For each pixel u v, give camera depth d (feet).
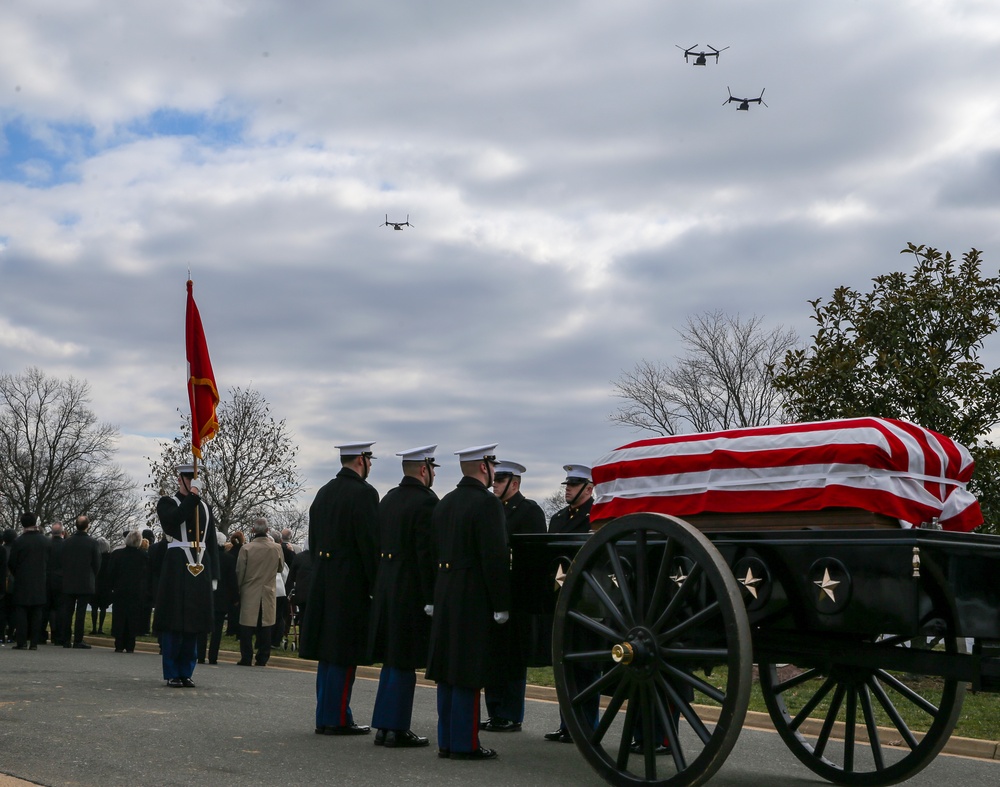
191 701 29.60
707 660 16.88
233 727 24.91
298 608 56.95
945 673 16.16
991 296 42.42
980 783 21.27
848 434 17.34
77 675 35.53
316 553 25.38
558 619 19.38
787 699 31.65
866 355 42.83
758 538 17.28
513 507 28.91
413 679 23.39
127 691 31.35
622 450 20.52
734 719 16.33
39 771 18.54
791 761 23.43
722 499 18.49
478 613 21.80
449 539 22.29
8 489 184.44
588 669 22.52
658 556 18.26
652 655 17.57
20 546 50.47
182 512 33.83
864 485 16.97
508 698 26.91
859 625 15.71
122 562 52.01
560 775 20.25
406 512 23.94
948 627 15.34
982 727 27.86
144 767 19.27
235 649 53.57
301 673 43.55
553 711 31.91
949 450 18.34
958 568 15.37
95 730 23.20
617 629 18.58
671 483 19.40
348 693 24.75
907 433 17.62
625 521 18.45
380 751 22.41
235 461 129.29
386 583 23.77
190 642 33.76
